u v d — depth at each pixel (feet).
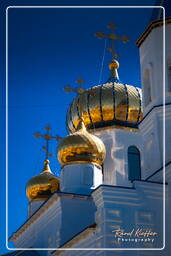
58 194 105.19
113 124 125.59
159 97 94.58
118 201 83.41
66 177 112.88
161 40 97.86
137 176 120.06
